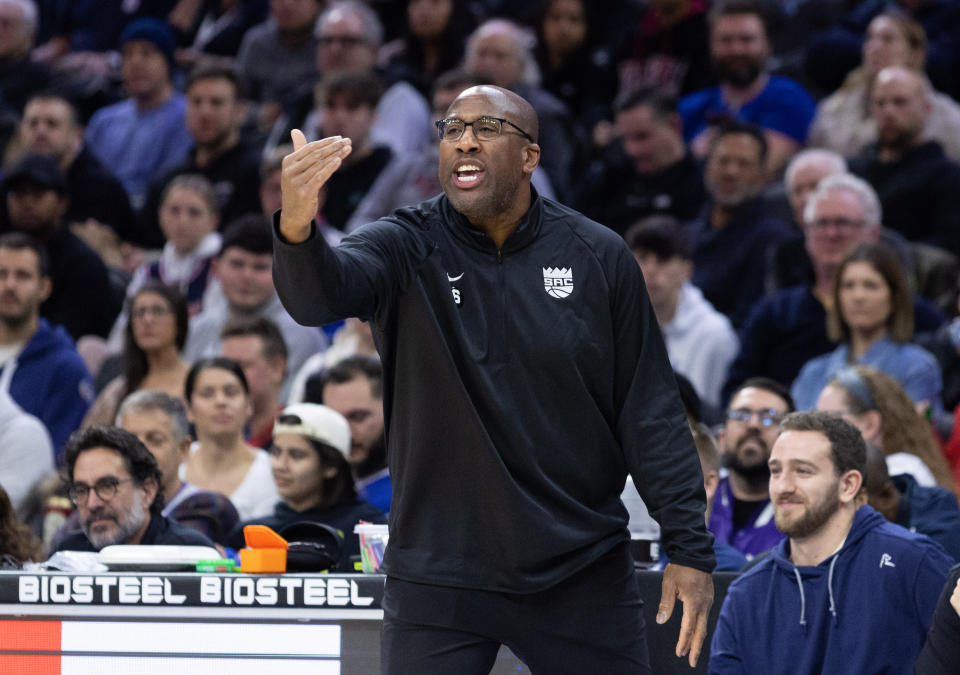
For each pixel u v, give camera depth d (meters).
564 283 10.14
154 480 15.91
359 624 11.81
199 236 29.16
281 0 38.69
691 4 36.53
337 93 31.31
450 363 9.77
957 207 28.31
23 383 24.30
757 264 27.91
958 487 20.09
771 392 18.25
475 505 9.91
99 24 44.50
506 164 9.91
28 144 33.25
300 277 8.93
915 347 21.88
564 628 10.05
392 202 30.47
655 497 10.20
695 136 34.56
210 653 11.88
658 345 10.41
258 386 23.17
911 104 28.83
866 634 13.59
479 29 34.03
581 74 37.47
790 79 34.28
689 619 9.99
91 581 11.87
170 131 37.06
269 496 20.31
